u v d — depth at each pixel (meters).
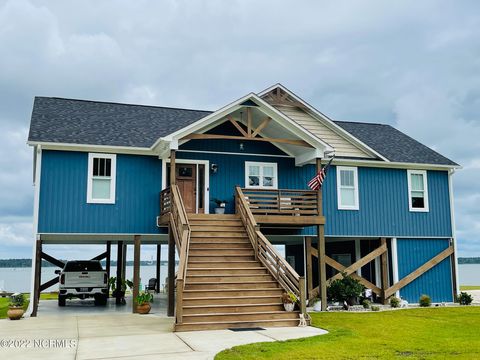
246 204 16.50
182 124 20.52
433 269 21.53
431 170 22.23
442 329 12.27
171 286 15.19
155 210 17.86
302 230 19.67
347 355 8.48
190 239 15.31
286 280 13.52
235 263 14.64
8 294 29.16
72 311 16.91
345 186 20.78
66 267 19.20
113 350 9.20
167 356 8.58
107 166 17.62
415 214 21.58
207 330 11.75
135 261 17.20
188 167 18.75
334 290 18.08
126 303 20.45
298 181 20.03
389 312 16.31
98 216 17.17
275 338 10.48
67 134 17.45
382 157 21.11
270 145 19.88
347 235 20.30
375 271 21.41
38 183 16.61
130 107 21.94
